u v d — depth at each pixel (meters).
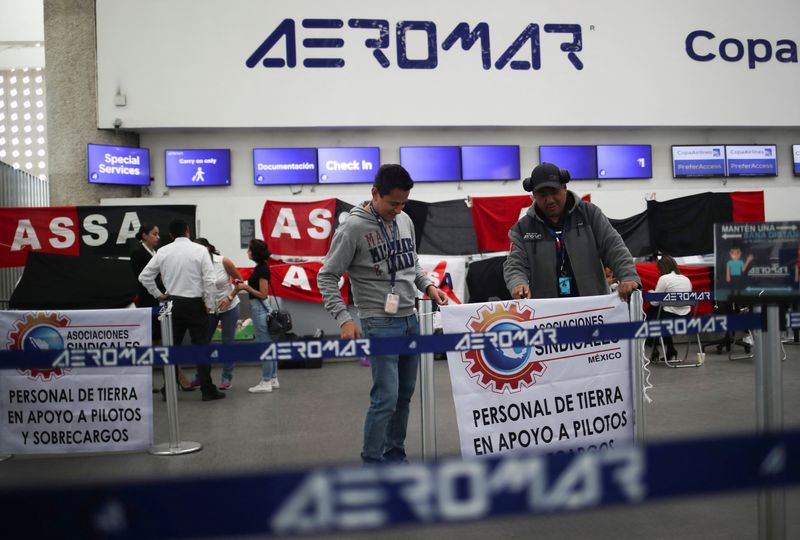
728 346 8.90
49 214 8.22
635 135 12.50
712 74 12.33
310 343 2.42
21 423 4.01
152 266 6.18
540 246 3.59
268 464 3.92
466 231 9.58
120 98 10.83
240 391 6.98
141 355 2.38
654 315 8.78
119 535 1.08
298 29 11.22
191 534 1.10
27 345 4.06
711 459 1.30
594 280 3.53
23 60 18.55
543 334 2.55
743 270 2.39
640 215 9.74
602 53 11.98
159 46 10.95
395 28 11.44
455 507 1.16
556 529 2.73
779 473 1.33
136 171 11.07
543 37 11.82
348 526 1.13
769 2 12.52
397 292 3.40
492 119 11.68
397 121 11.45
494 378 3.06
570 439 3.14
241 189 11.54
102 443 4.03
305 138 11.70
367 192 11.73
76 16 10.88
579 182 12.21
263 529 1.11
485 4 11.66
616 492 1.25
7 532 1.05
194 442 4.58
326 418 5.36
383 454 3.60
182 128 11.09
